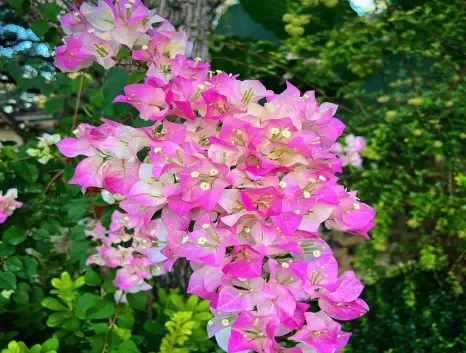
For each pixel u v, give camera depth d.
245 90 0.46
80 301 0.77
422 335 1.53
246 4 1.62
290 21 1.51
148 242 0.78
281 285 0.41
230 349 0.40
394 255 1.61
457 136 1.45
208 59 0.91
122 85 0.79
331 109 0.48
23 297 0.87
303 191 0.42
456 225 1.38
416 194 1.41
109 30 0.53
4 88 1.67
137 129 0.45
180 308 0.81
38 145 0.87
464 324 1.51
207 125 0.45
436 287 1.73
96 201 0.83
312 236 0.43
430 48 1.59
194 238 0.41
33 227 0.89
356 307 0.42
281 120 0.42
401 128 1.45
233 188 0.42
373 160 1.50
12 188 0.88
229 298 0.40
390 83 1.64
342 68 1.73
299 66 1.60
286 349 0.39
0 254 0.84
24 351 0.73
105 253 0.80
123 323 0.79
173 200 0.42
